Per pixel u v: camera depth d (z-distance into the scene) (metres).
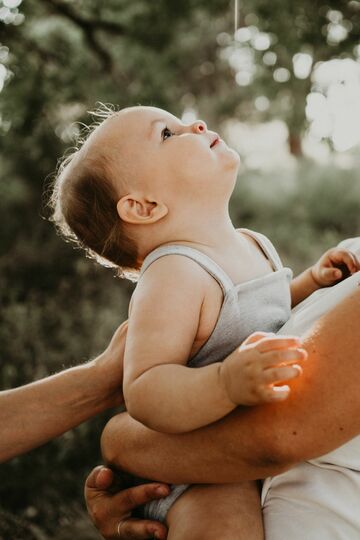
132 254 1.56
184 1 6.02
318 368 1.09
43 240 6.88
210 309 1.32
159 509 1.35
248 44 5.61
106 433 1.44
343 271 1.59
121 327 1.58
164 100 6.03
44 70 5.59
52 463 4.00
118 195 1.52
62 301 6.21
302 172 10.70
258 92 6.68
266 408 1.12
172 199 1.48
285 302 1.44
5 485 3.79
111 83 5.84
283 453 1.10
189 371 1.17
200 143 1.48
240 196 9.98
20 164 6.58
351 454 1.20
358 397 1.07
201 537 1.22
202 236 1.46
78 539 3.44
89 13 5.75
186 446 1.24
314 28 5.19
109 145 1.53
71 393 1.50
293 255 8.91
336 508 1.17
